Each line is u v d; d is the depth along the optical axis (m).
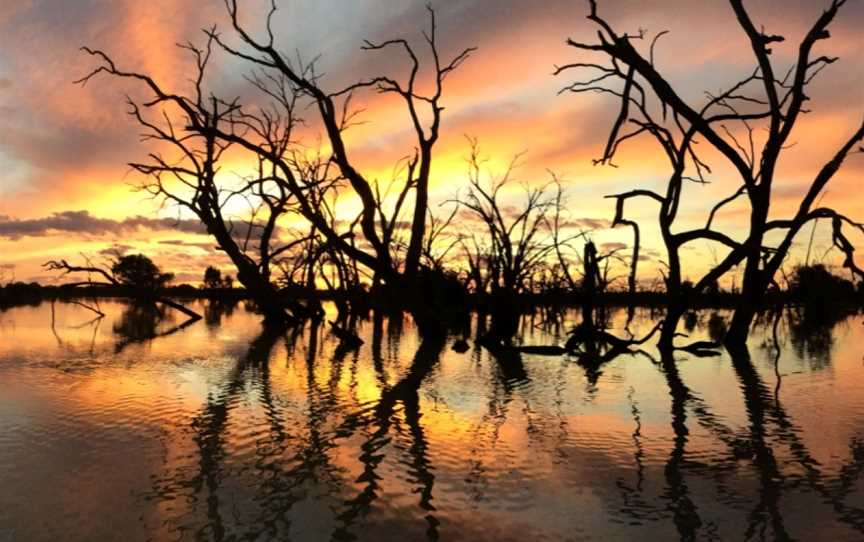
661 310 63.44
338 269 40.72
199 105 35.00
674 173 24.14
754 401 15.09
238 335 32.16
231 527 7.54
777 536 7.39
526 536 7.36
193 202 34.66
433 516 7.91
